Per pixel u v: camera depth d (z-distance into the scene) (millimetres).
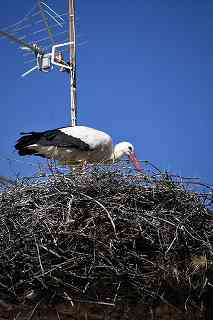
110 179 12375
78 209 11758
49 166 12812
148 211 11859
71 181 12156
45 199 11922
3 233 11305
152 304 11445
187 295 11594
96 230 11492
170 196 12234
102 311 11289
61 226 11406
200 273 11648
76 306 11242
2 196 12133
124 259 11344
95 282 11266
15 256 11055
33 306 11188
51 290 11219
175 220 11828
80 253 11180
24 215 11570
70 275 11203
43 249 11227
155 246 11617
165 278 11469
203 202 12422
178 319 11477
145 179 12523
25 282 11117
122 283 11328
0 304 11164
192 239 11773
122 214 11703
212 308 11703
